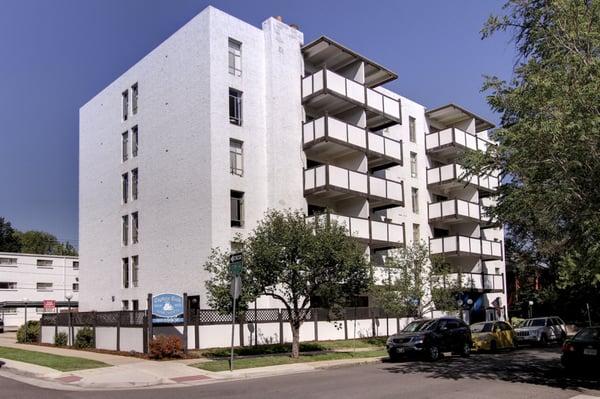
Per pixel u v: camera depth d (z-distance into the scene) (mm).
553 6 12984
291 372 17516
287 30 29594
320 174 28016
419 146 38375
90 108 36219
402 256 29125
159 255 28141
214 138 25766
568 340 16703
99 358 20250
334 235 19906
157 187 28812
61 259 59812
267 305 26328
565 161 12578
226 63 26906
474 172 14547
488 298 40000
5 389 13820
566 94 12188
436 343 21438
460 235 39375
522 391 12938
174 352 20016
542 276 49250
